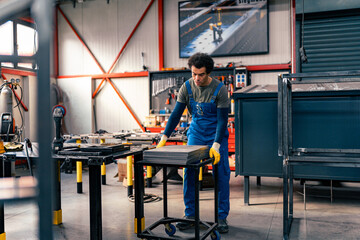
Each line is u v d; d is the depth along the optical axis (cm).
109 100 736
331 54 470
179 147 200
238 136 335
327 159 219
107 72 741
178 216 294
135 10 714
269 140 326
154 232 250
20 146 229
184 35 665
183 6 664
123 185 432
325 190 396
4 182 116
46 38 53
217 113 229
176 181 459
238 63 637
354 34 457
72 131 748
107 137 427
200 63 208
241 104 334
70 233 252
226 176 246
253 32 623
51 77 54
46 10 53
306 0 460
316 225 267
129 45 721
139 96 716
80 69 759
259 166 329
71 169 533
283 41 612
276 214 299
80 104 742
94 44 750
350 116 298
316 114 307
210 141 242
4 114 314
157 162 180
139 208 200
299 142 313
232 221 280
